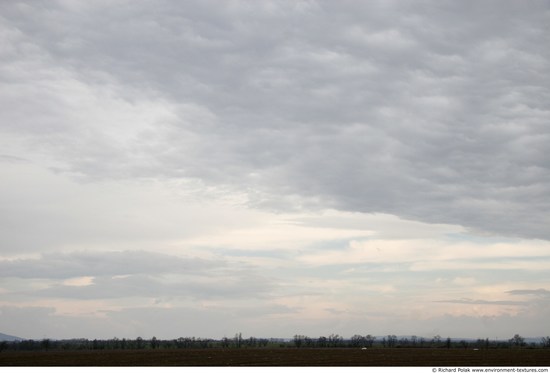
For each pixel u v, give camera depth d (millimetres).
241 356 130500
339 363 103062
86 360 114875
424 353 147125
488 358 118438
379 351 165500
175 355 137500
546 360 111562
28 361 111562
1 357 130500
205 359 116750
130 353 156125
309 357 124562
